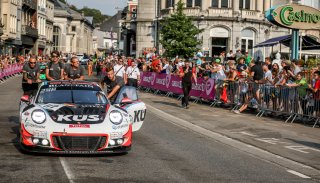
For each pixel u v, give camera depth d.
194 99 25.14
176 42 42.94
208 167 9.08
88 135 9.08
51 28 99.06
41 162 8.82
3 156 9.27
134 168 8.67
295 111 16.70
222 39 50.44
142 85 32.38
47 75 15.16
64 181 7.48
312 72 18.62
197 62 29.12
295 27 24.48
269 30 53.22
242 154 10.70
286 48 52.47
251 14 51.22
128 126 9.66
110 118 9.55
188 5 51.91
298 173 8.91
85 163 8.90
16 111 17.36
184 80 21.08
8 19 63.38
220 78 23.11
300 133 14.38
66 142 9.05
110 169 8.49
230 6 51.03
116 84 12.93
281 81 18.30
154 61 31.02
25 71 15.18
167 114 18.50
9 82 36.75
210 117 17.89
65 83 10.95
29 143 9.14
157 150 10.70
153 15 58.88
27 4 74.44
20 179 7.54
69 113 9.52
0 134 11.96
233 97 20.38
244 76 21.33
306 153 11.18
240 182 7.95
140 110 11.98
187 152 10.63
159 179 7.90
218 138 13.01
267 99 18.12
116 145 9.34
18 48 71.50
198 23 50.00
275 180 8.23
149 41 59.06
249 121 16.92
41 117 9.28
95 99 10.45
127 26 76.00
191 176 8.23
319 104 15.66
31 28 76.25
